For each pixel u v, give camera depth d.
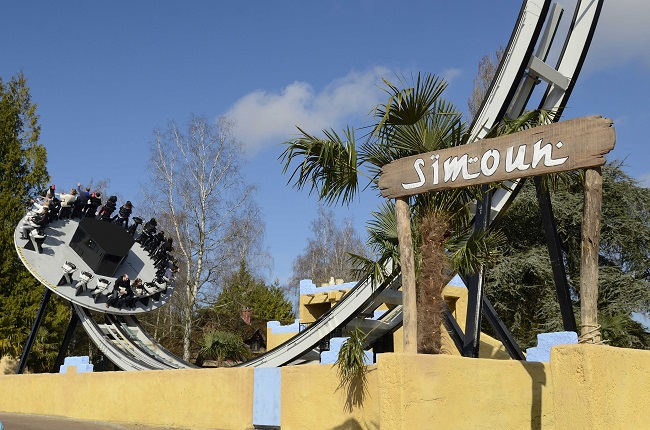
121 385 20.27
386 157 11.46
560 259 14.53
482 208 15.20
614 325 28.59
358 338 12.62
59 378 23.11
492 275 33.59
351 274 13.15
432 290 10.75
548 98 16.86
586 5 16.39
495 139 9.60
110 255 27.97
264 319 58.84
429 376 10.05
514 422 11.37
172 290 30.12
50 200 28.02
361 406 12.71
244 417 15.96
